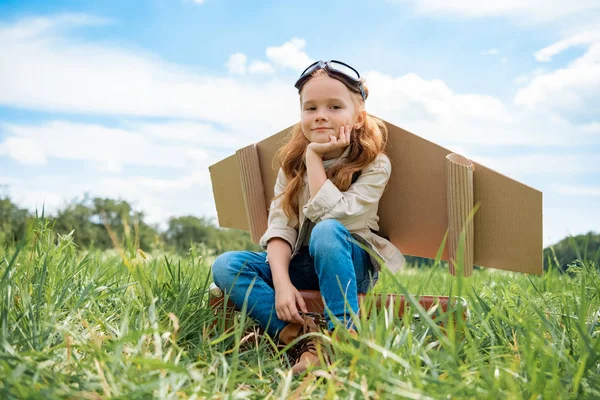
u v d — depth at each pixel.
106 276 2.40
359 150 2.22
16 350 1.46
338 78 2.18
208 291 2.15
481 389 1.24
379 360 1.39
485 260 2.19
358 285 2.19
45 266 1.87
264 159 2.55
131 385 1.21
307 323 1.91
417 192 2.26
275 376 1.62
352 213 2.07
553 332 1.58
